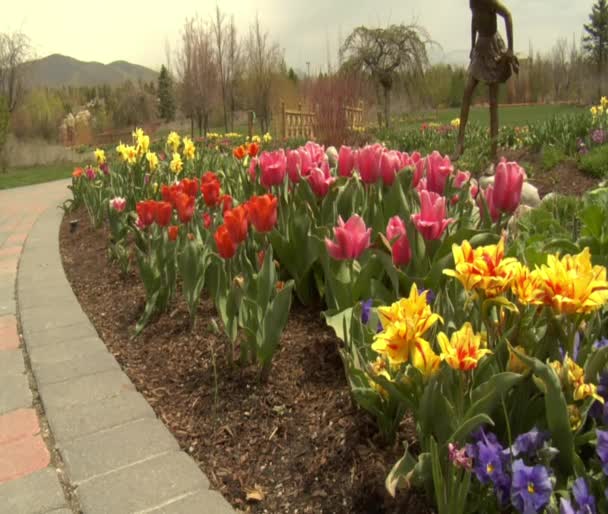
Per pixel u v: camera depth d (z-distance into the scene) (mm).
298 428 2225
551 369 1454
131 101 43875
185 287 3096
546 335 1630
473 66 8594
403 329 1520
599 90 37656
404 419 2117
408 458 1676
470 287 1577
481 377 1657
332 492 1894
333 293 2531
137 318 3533
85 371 2945
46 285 4488
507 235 2879
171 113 51469
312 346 2752
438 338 1534
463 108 8852
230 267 2668
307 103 15633
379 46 24391
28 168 22422
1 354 3279
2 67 31109
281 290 2410
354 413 2213
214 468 2113
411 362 1709
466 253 1603
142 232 4199
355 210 3105
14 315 3932
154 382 2760
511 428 1690
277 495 1941
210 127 33250
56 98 49156
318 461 2033
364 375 1938
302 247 3045
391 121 25391
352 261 2449
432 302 2256
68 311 3854
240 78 22875
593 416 1650
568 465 1516
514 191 2307
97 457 2213
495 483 1458
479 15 8328
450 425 1585
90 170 6586
